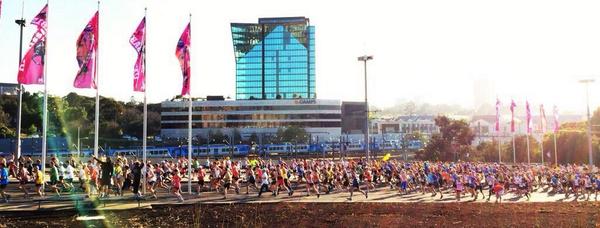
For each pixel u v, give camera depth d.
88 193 32.12
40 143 95.00
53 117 126.06
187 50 35.88
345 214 28.64
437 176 39.62
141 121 159.75
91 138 120.75
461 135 98.38
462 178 38.00
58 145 101.94
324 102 181.75
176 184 31.89
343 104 195.38
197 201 32.44
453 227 25.12
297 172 47.66
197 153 130.50
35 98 128.75
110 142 128.00
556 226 25.61
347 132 180.00
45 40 33.72
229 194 36.62
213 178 38.34
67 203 29.59
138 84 35.12
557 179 43.72
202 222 25.92
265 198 34.78
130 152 104.50
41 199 30.16
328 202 33.09
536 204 33.75
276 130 177.50
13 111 125.12
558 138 91.12
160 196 34.34
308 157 115.62
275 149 146.12
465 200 35.75
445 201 34.97
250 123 180.50
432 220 27.00
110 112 157.25
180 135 176.88
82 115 131.25
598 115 109.50
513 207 32.06
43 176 33.25
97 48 33.66
